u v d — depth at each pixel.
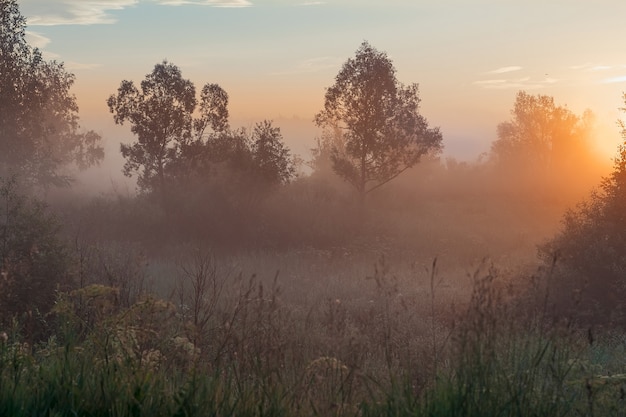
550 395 4.80
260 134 33.81
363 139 36.22
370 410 4.73
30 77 35.59
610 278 15.02
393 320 10.94
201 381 4.95
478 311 5.09
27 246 11.86
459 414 4.50
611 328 13.13
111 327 5.81
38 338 8.98
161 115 33.12
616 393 5.04
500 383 4.76
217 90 33.88
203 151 33.34
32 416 4.42
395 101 36.06
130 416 4.44
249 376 5.26
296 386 5.09
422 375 5.73
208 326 8.02
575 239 17.27
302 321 10.30
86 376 4.91
